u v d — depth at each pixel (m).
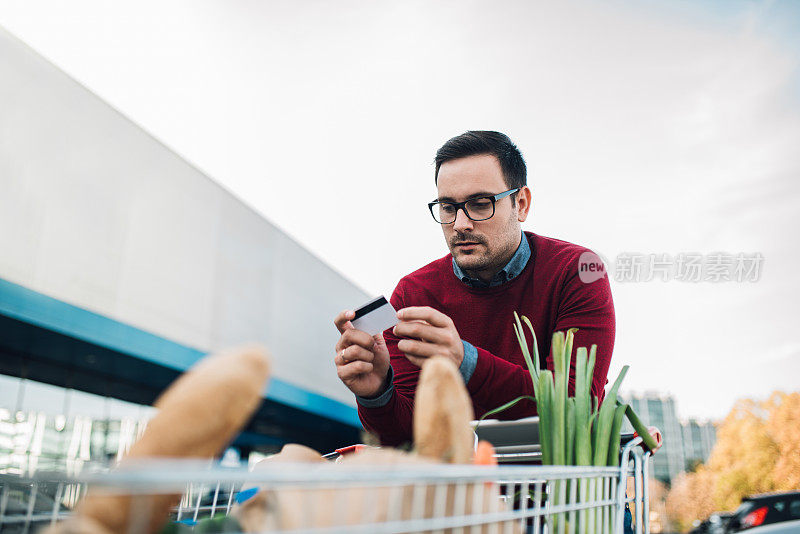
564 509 0.70
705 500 19.08
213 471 0.34
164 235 9.62
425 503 0.51
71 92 8.15
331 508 0.49
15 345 7.61
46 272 7.53
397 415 1.27
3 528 0.70
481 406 1.20
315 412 12.04
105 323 8.00
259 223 11.95
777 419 17.52
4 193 7.11
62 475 0.38
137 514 0.44
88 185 8.33
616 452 0.89
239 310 11.09
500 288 1.54
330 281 14.16
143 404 9.33
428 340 1.07
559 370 0.90
